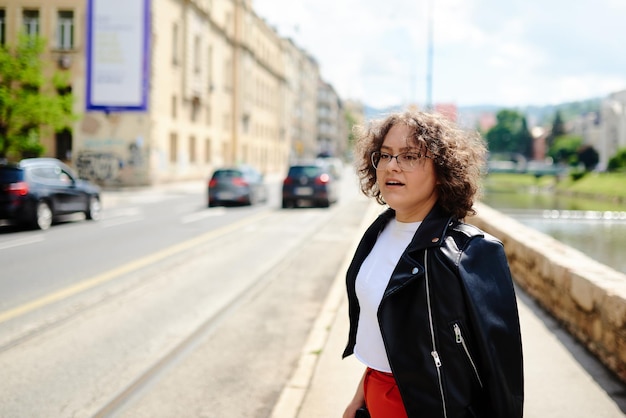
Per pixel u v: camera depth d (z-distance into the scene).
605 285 4.47
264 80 63.78
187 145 40.41
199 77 41.72
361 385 2.02
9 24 31.62
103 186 32.94
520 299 6.70
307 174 21.56
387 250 1.84
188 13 38.84
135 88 29.95
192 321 6.22
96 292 7.50
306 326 6.10
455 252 1.61
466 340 1.56
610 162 46.94
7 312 6.42
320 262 9.96
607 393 3.80
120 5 29.59
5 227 14.97
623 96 102.00
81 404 4.04
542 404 3.63
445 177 1.77
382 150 1.86
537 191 46.97
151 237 12.98
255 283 8.22
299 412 3.59
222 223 16.11
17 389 4.29
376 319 1.78
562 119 139.75
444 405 1.57
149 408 4.01
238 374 4.70
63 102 21.58
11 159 25.05
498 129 164.62
